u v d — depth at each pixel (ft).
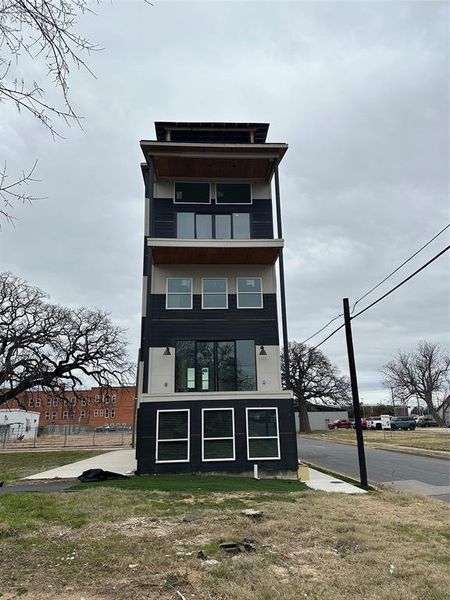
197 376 56.39
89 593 14.70
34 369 100.89
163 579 15.93
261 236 61.21
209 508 29.12
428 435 125.49
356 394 46.03
